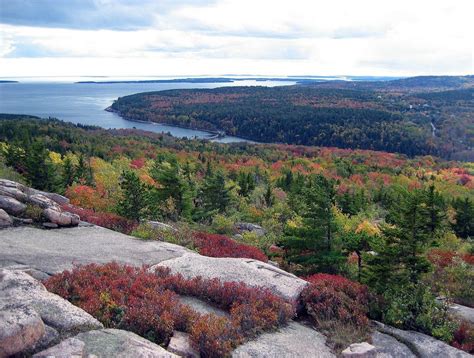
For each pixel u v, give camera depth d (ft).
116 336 22.71
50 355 19.98
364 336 30.68
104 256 40.42
